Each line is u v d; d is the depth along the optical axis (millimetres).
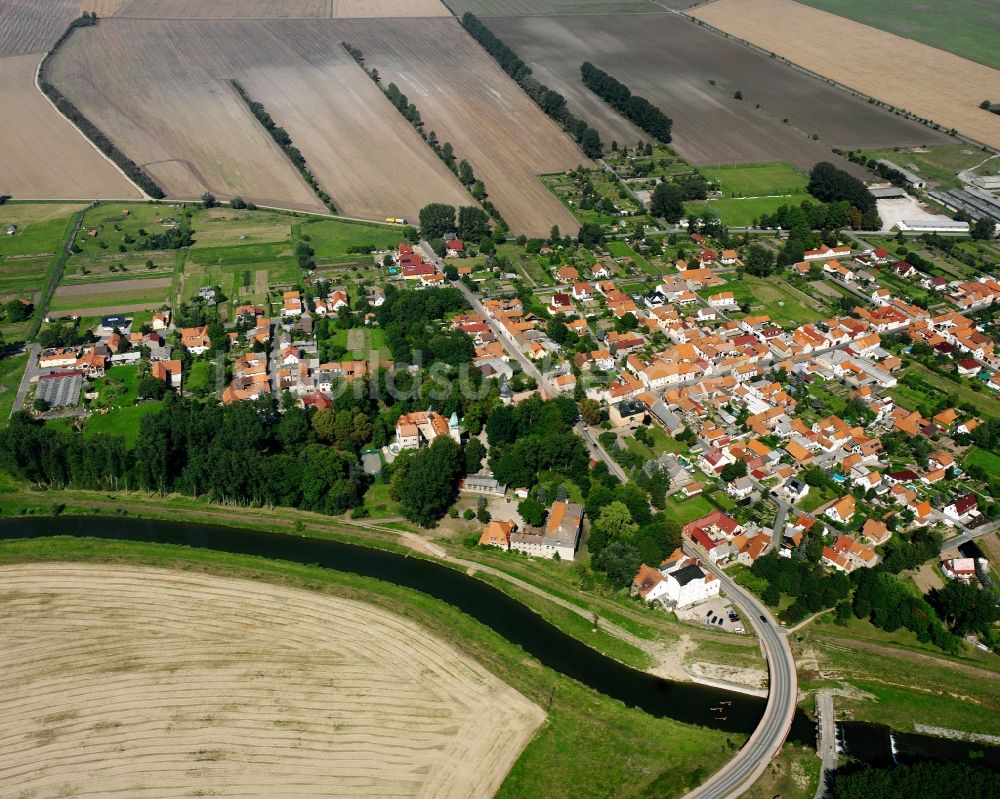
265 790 173375
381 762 179125
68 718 189250
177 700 192875
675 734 187125
